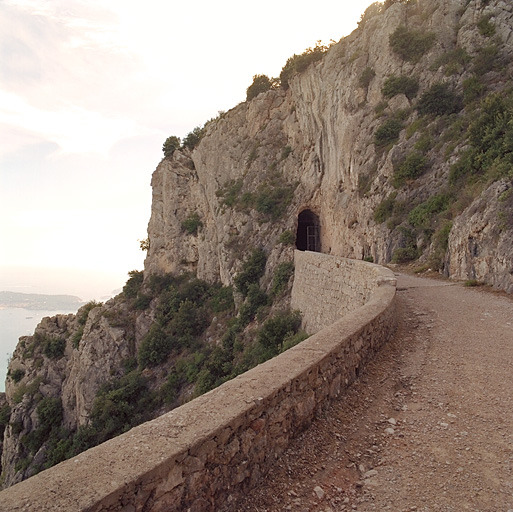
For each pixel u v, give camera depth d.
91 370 43.97
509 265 13.13
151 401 36.56
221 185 51.84
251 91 56.97
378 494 3.65
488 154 20.58
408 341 8.25
